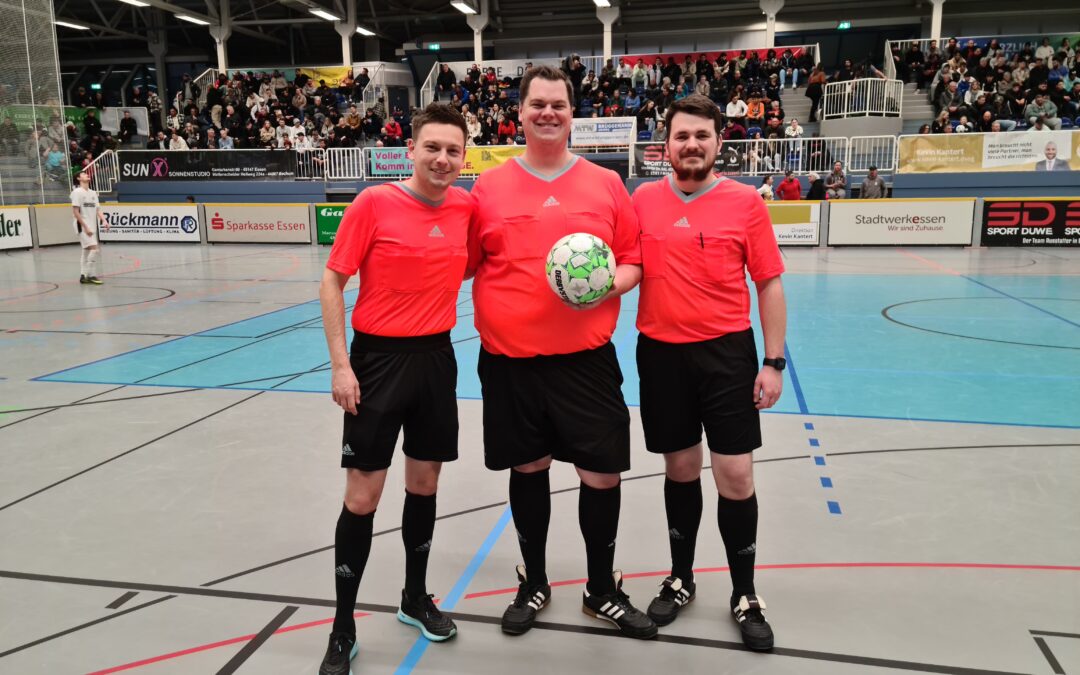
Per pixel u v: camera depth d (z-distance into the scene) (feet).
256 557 10.57
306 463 14.25
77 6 102.94
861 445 14.83
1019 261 46.11
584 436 8.63
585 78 85.71
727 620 9.03
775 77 79.20
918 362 21.76
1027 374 20.18
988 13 91.35
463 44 104.99
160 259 53.78
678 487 9.22
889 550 10.54
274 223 65.31
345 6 98.27
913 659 8.12
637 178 67.62
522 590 9.14
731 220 8.67
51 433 16.07
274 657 8.32
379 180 73.46
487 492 12.84
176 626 8.89
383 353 8.45
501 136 74.13
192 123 83.66
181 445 15.28
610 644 8.57
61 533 11.34
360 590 9.77
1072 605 9.10
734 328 8.82
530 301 8.48
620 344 25.08
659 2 96.78
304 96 88.53
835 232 56.18
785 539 10.90
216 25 94.32
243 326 28.71
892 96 72.33
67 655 8.34
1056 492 12.44
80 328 28.43
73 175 78.48
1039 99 66.08
